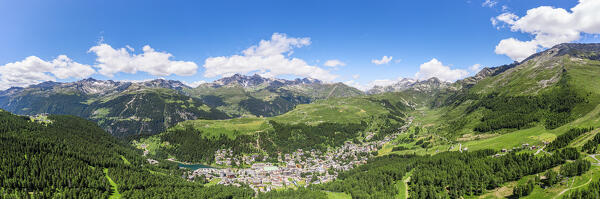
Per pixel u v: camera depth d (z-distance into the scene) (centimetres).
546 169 17850
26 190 17825
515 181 18025
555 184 15912
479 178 19512
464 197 18412
